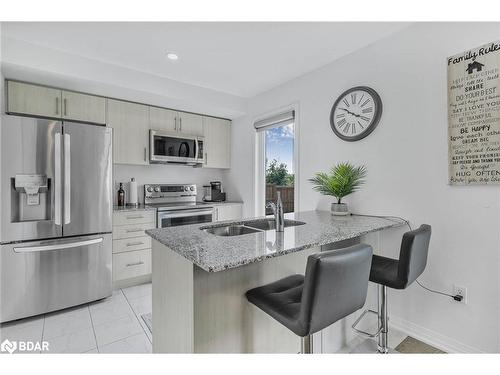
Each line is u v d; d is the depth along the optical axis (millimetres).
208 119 3727
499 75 1510
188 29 2008
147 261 2885
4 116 1967
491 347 1565
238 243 1244
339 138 2418
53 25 1942
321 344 1621
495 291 1550
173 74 2814
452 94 1701
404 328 1951
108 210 2457
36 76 2352
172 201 3588
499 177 1514
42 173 2105
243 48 2281
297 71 2729
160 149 3215
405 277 1366
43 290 2133
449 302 1730
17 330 1957
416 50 1892
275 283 1382
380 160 2105
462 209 1672
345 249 1023
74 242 2252
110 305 2377
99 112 2846
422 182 1855
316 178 2570
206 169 4023
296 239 1327
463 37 1658
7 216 1993
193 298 1127
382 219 1984
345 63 2385
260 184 3518
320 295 934
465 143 1646
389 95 2053
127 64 2580
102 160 2408
